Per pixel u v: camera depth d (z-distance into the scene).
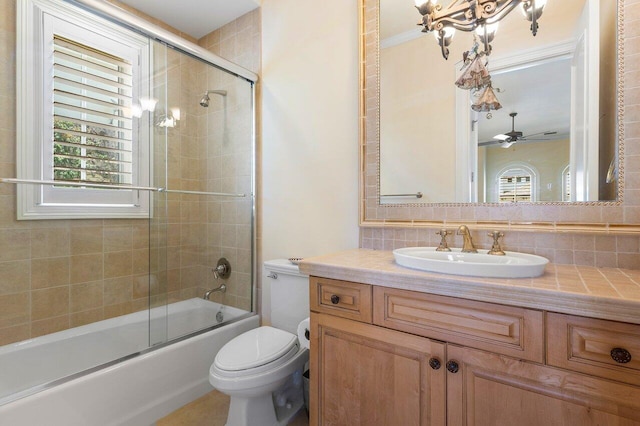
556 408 0.76
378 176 1.59
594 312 0.70
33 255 1.63
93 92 1.82
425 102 1.47
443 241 1.32
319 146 1.83
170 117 2.15
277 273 1.75
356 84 1.69
